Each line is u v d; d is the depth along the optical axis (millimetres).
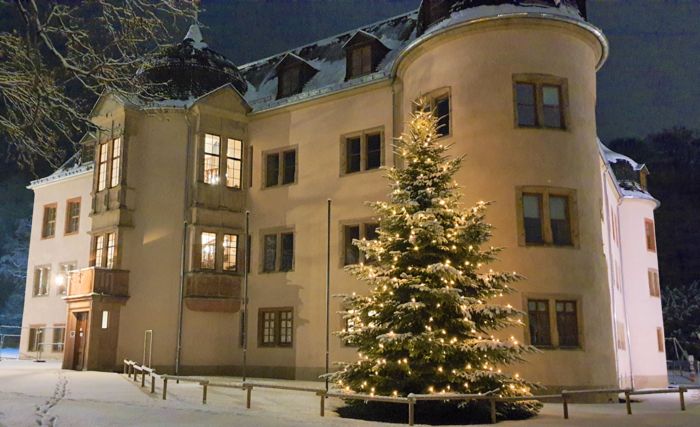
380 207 15414
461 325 14219
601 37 20844
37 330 34531
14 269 62750
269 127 27328
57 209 35250
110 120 27312
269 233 26375
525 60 20062
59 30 10734
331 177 25016
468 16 20469
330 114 25531
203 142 26562
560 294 18844
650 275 32562
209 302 25562
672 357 55312
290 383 21875
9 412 12234
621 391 14273
